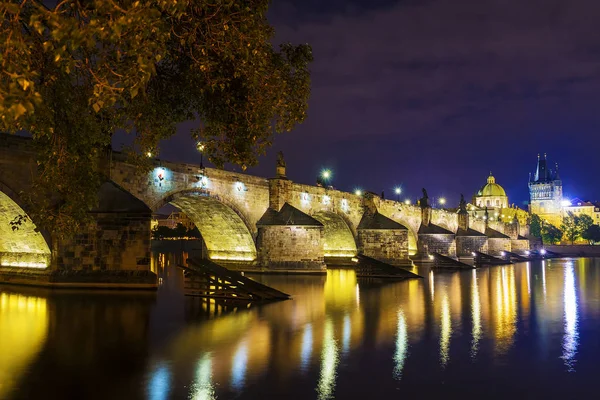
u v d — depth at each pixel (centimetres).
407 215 11475
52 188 1948
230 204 6750
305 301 4222
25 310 3372
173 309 3553
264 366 2141
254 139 2114
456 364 2225
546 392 1861
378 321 3272
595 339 2764
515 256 15488
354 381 1956
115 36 1165
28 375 1970
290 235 7194
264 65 1947
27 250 4634
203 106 2200
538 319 3428
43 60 1567
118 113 2152
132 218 4388
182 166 5972
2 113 1020
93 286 4300
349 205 9406
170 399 1720
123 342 2545
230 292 4241
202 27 1833
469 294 4984
